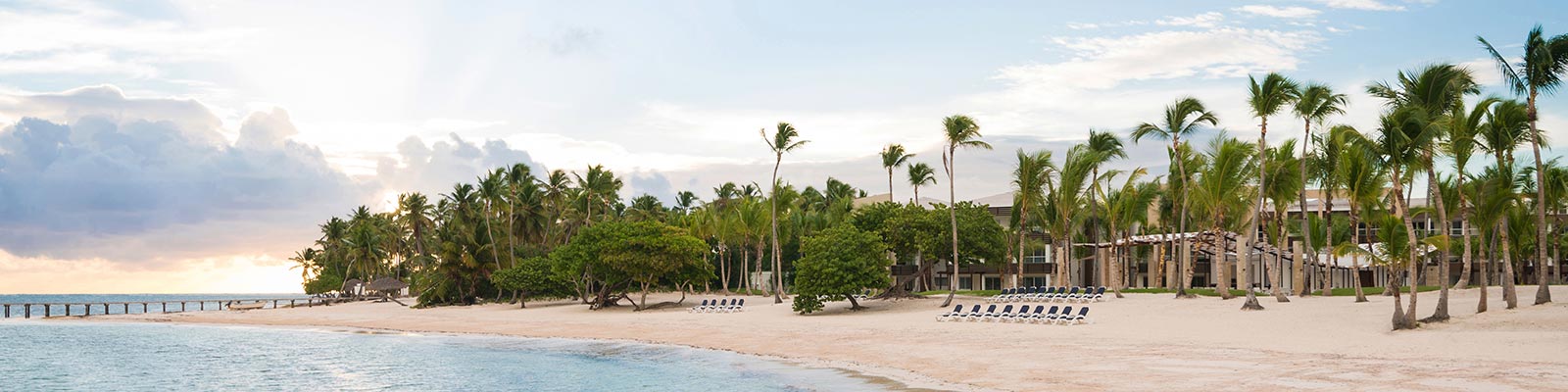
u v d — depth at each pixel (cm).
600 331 5291
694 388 2784
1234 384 2291
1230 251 6994
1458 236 8362
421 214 11419
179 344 5088
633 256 6856
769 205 8519
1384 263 5112
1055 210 6750
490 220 9231
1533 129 3909
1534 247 7050
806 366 3250
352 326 6612
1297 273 5941
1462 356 2680
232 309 9756
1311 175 5431
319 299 11950
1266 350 3042
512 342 4862
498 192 9225
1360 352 2883
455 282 8744
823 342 4006
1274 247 6538
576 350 4281
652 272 6988
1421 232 7438
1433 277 7888
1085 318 4353
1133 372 2586
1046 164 5844
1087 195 6631
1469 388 2084
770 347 3959
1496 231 6350
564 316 6769
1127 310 4741
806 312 5753
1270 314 4259
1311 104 4588
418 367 3672
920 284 9138
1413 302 3456
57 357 4391
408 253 13500
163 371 3697
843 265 5706
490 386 3041
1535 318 3422
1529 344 2820
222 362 4047
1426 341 3048
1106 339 3566
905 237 6625
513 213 9575
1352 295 5262
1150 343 3369
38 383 3406
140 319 8100
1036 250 9212
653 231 7056
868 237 5906
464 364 3744
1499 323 3406
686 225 9288
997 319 4581
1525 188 4781
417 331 5956
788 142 7062
